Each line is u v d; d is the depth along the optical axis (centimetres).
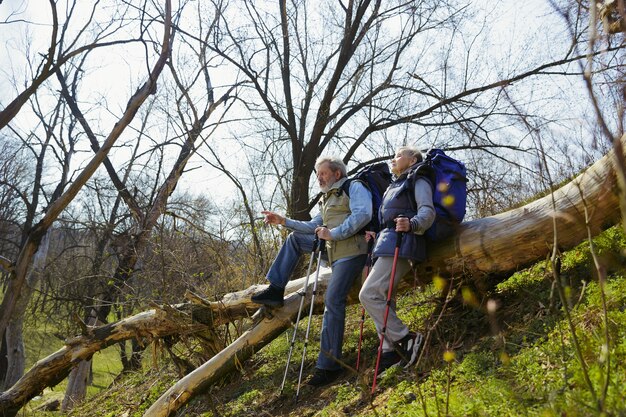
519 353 382
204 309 652
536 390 321
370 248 499
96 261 1371
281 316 591
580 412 266
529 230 462
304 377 555
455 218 465
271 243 930
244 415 525
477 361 395
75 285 1349
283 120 1462
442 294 538
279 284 558
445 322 501
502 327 442
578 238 448
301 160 1484
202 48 1409
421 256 456
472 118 1300
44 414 966
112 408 725
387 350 457
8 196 2123
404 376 431
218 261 872
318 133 1482
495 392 334
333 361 506
